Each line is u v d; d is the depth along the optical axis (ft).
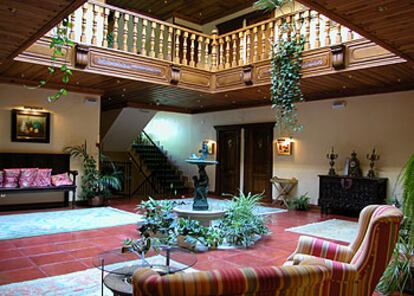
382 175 24.14
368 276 7.59
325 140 27.37
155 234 14.10
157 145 44.42
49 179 24.64
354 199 23.97
